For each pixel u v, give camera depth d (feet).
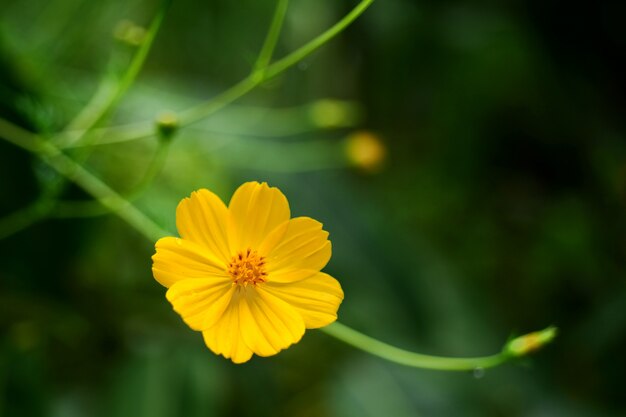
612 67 2.15
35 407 1.82
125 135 1.74
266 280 1.44
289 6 2.01
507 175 2.29
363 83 2.15
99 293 1.91
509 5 2.12
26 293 1.86
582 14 2.10
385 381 1.95
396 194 2.25
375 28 2.08
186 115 1.64
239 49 2.05
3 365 1.83
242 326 1.43
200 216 1.42
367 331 1.96
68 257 1.86
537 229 2.28
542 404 2.01
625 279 2.18
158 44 2.02
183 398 1.87
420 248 2.05
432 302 2.01
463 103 2.20
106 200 1.63
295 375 2.03
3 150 1.77
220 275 1.43
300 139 2.05
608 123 2.19
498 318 2.08
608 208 2.22
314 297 1.45
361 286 1.99
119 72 1.71
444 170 2.27
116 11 1.92
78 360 1.93
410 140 2.26
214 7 2.02
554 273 2.25
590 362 2.10
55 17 1.86
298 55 1.59
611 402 2.07
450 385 1.96
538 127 2.22
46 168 1.69
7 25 1.83
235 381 1.95
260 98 2.07
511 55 2.15
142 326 1.94
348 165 1.99
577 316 2.21
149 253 1.91
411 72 2.15
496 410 1.98
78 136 1.67
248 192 1.44
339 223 2.02
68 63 1.92
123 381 1.88
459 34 2.12
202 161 1.91
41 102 1.78
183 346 1.93
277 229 1.45
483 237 2.29
